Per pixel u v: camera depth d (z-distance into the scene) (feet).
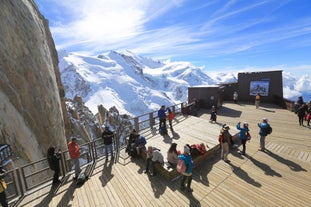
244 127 32.89
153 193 24.34
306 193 23.07
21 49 54.44
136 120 46.26
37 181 43.39
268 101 76.38
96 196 24.39
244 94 82.84
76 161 28.22
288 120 52.85
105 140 33.27
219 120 55.52
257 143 38.40
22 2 64.44
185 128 47.67
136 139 34.78
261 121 52.95
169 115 45.24
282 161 30.78
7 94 44.80
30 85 54.65
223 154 32.14
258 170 28.48
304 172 27.43
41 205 23.29
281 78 72.43
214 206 21.57
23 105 49.44
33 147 47.39
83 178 27.30
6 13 51.85
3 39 48.16
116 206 22.39
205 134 42.86
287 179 25.95
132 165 31.89
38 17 78.95
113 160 33.96
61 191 25.89
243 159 32.01
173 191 24.53
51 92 67.26
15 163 37.73
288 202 21.70
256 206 21.31
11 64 48.62
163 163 28.78
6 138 38.81
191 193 23.98
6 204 21.71
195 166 30.71
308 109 50.52
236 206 21.44
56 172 27.45
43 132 55.06
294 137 40.52
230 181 26.09
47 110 60.59
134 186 26.02
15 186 25.07
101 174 29.45
